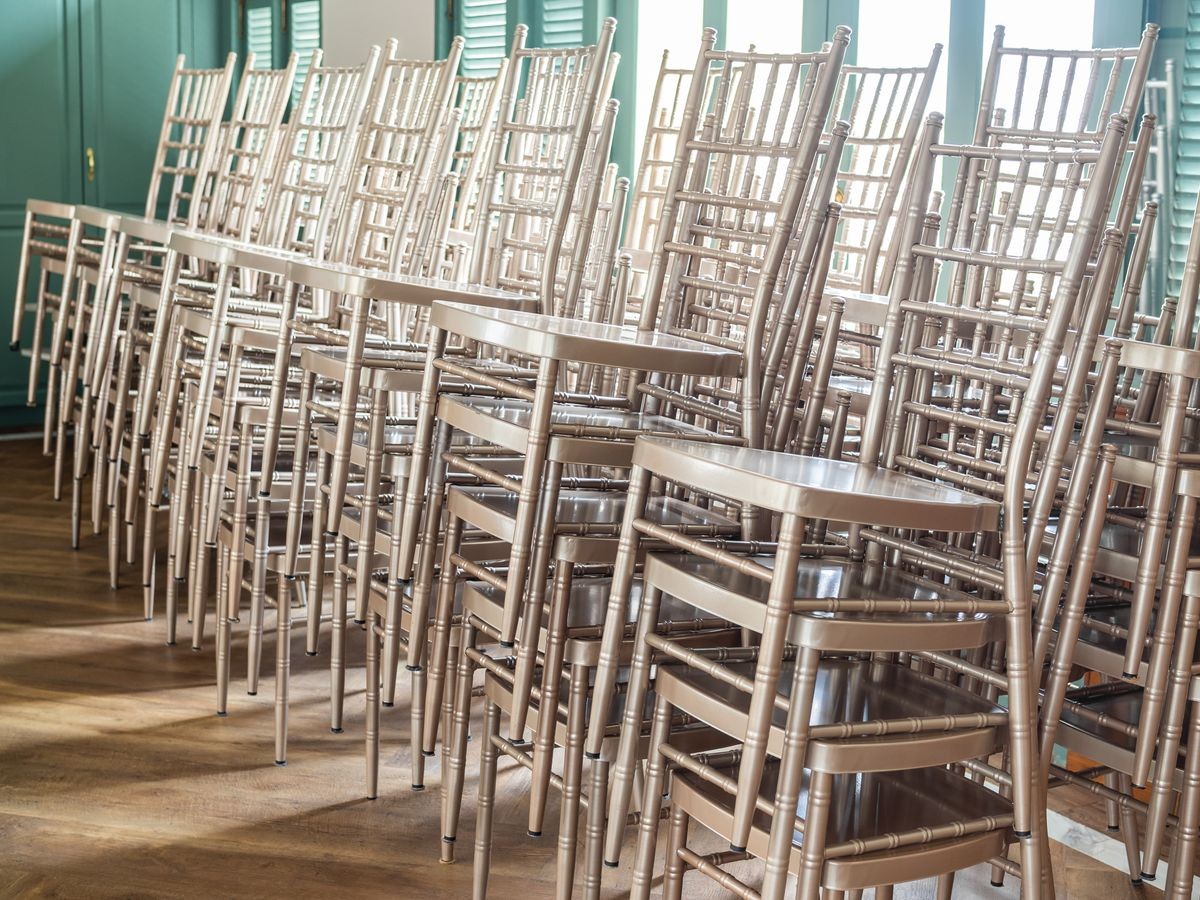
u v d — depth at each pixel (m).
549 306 2.42
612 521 1.76
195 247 2.81
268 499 2.48
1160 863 2.09
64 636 3.06
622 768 1.53
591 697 1.74
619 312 2.65
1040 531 1.53
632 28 4.39
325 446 2.27
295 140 3.89
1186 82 2.93
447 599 1.98
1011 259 1.61
